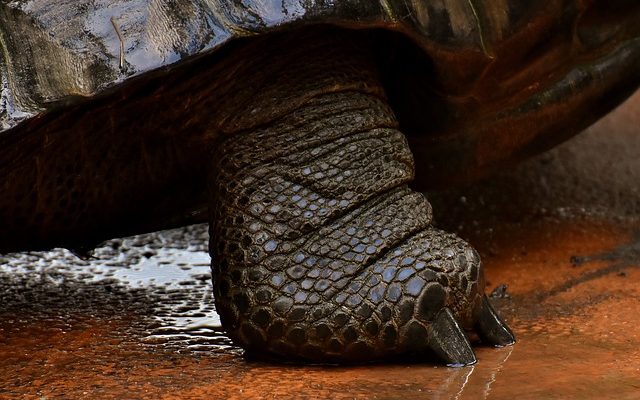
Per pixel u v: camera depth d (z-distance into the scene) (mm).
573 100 18656
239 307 13688
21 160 14352
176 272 19047
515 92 17766
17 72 13188
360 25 14203
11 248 15734
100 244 18422
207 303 17109
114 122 14695
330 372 13477
